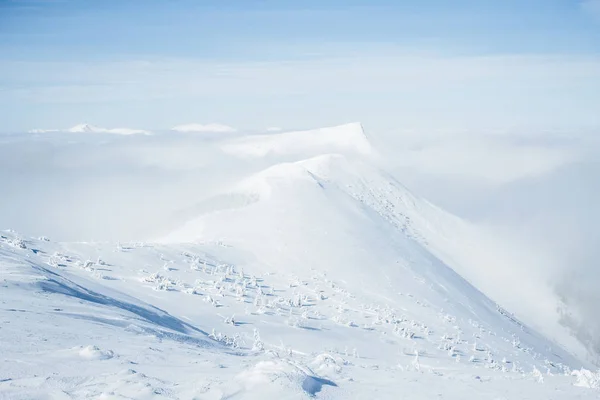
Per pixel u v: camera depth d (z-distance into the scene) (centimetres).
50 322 1485
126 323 1798
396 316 4691
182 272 4409
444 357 3612
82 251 4212
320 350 2955
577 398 1130
